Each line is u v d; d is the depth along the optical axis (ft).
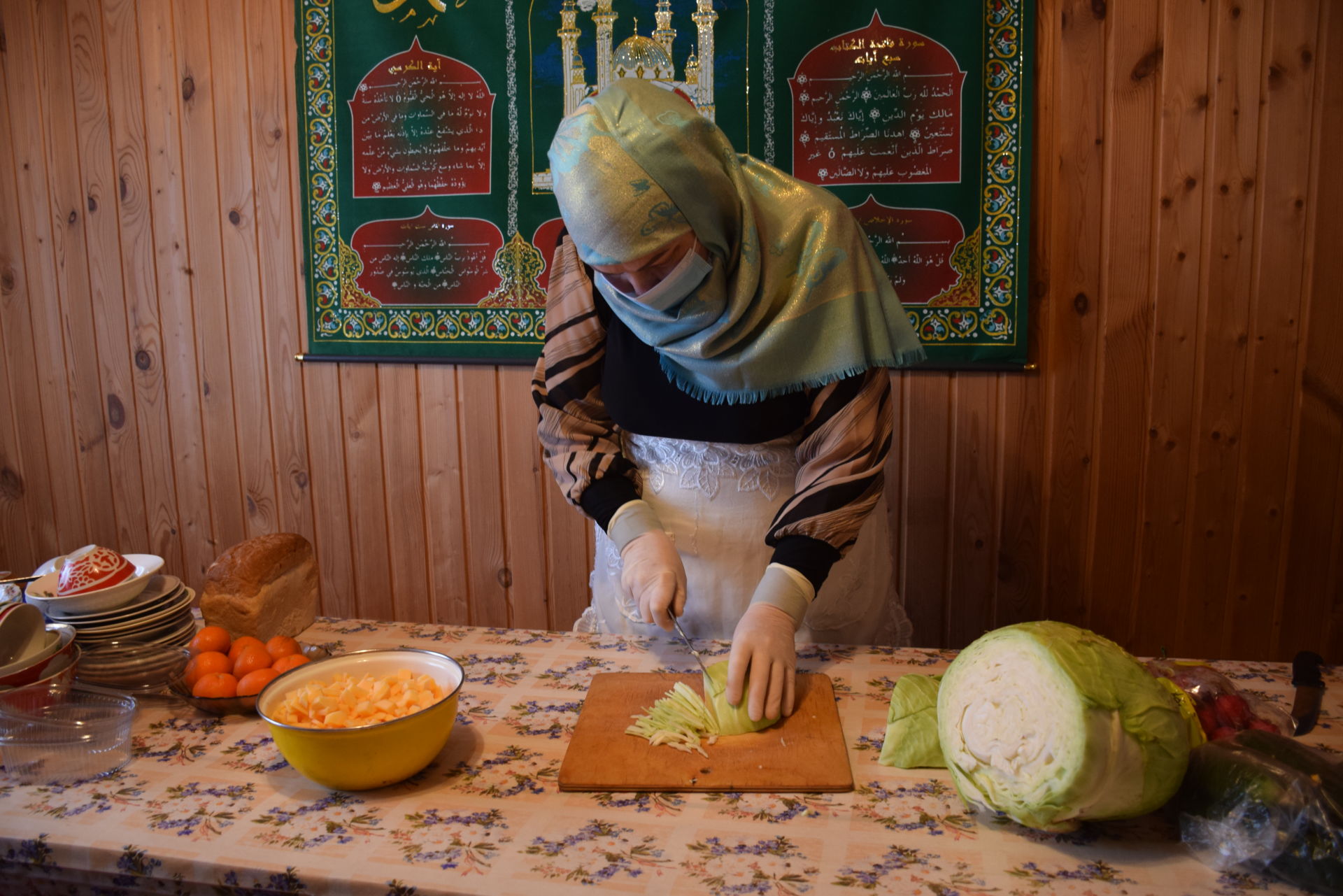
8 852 2.73
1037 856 2.60
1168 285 6.75
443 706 2.99
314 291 8.09
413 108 7.66
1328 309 6.57
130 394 8.67
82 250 8.53
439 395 8.04
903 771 3.09
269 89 7.92
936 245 6.97
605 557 4.94
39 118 8.40
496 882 2.49
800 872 2.53
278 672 3.52
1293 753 2.61
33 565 9.18
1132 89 6.61
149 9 8.02
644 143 3.56
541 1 7.31
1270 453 6.79
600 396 4.70
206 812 2.86
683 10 7.09
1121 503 7.03
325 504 8.45
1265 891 2.43
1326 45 6.33
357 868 2.56
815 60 6.96
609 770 3.03
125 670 3.68
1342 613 6.89
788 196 4.15
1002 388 7.06
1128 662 2.59
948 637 7.42
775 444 4.46
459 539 8.22
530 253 7.66
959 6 6.71
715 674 3.48
